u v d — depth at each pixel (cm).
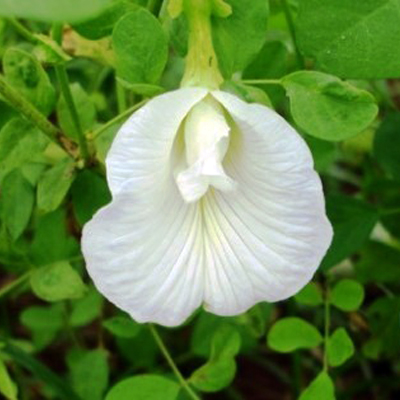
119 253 16
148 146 16
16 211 22
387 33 18
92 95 27
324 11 18
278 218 17
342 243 23
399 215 25
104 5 13
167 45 18
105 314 29
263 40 18
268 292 17
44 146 20
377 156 24
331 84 17
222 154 16
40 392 31
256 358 32
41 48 18
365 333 29
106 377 24
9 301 34
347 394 29
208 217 17
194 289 17
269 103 18
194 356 29
